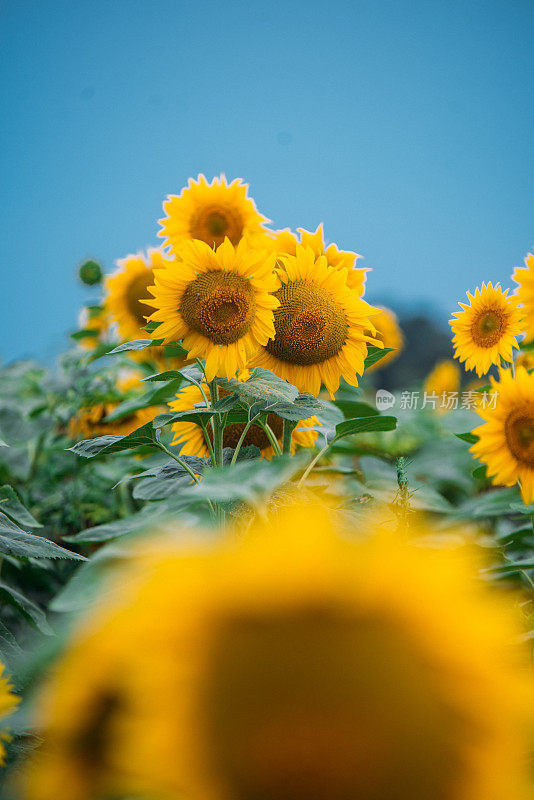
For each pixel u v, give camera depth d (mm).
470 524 2279
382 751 444
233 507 1765
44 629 1960
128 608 436
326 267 2115
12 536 1912
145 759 456
